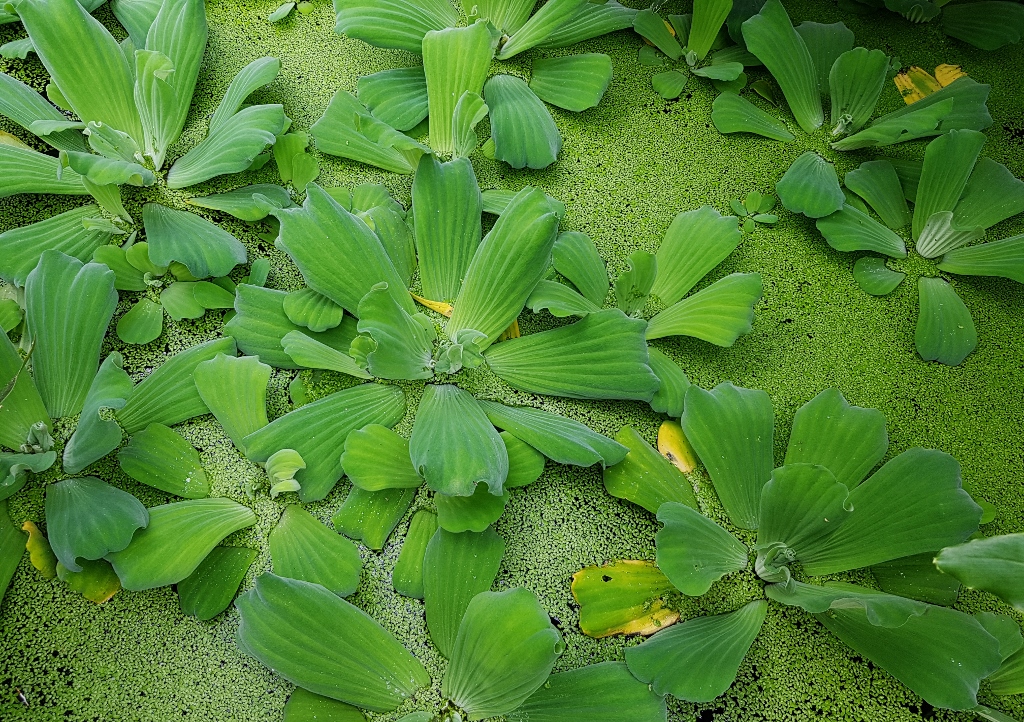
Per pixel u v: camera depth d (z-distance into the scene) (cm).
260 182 78
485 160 81
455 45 76
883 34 92
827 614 66
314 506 67
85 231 73
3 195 72
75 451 63
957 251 79
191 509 65
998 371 77
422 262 72
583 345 70
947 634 63
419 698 62
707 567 64
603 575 67
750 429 69
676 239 77
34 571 64
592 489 70
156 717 62
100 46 74
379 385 70
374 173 79
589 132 83
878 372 76
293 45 85
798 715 65
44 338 67
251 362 67
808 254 81
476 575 64
